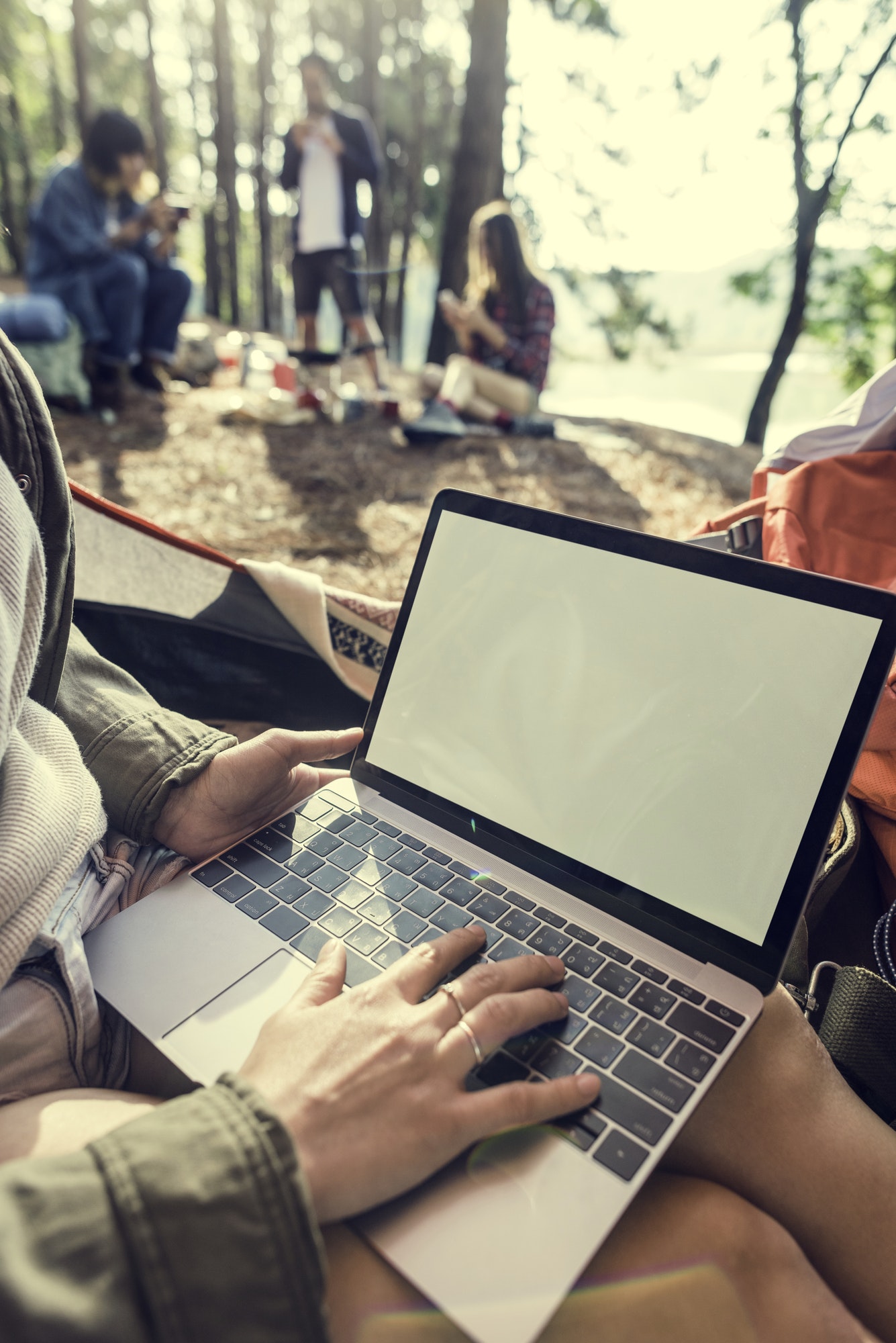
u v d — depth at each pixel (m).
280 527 3.13
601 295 11.76
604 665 1.01
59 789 0.81
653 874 0.91
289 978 0.82
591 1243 0.59
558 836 0.98
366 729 1.15
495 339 5.00
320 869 0.96
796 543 1.37
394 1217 0.60
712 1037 0.76
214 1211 0.52
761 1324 0.63
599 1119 0.67
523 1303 0.55
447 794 1.06
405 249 12.18
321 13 12.12
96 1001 0.79
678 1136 0.67
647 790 0.94
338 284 5.81
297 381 5.60
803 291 7.87
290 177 5.74
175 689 1.66
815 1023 0.97
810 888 0.83
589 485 4.15
